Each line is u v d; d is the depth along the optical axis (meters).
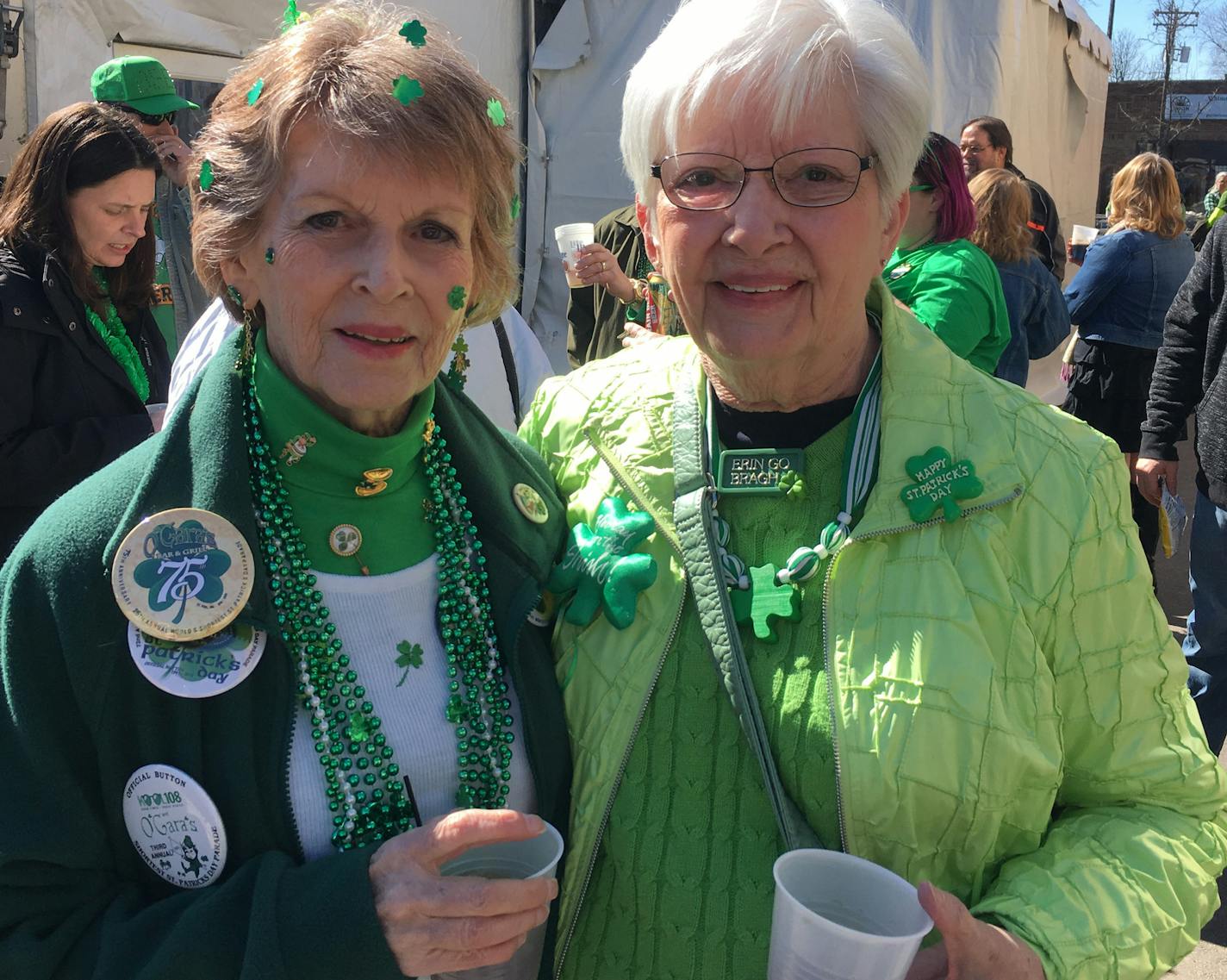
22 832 1.14
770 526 1.38
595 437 1.52
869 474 1.34
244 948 1.11
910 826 1.21
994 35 6.75
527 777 1.36
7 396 2.44
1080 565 1.25
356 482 1.30
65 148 2.57
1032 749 1.23
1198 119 39.84
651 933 1.33
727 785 1.31
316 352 1.20
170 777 1.18
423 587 1.36
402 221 1.18
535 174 6.75
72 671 1.15
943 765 1.21
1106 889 1.20
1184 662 1.33
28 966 1.15
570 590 1.43
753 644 1.33
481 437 1.46
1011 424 1.32
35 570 1.18
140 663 1.16
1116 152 40.38
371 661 1.30
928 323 3.12
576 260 3.77
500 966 1.21
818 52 1.21
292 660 1.23
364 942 1.08
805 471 1.37
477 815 1.09
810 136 1.22
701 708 1.33
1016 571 1.26
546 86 6.70
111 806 1.20
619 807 1.35
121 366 2.69
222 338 2.17
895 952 1.03
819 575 1.31
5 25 3.89
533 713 1.38
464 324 1.39
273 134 1.14
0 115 3.89
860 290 1.31
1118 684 1.28
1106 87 11.79
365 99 1.12
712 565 1.34
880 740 1.21
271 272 1.19
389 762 1.26
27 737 1.16
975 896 1.25
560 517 1.50
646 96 1.30
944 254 3.20
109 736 1.18
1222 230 3.19
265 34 4.88
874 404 1.38
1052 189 9.77
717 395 1.46
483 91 1.23
